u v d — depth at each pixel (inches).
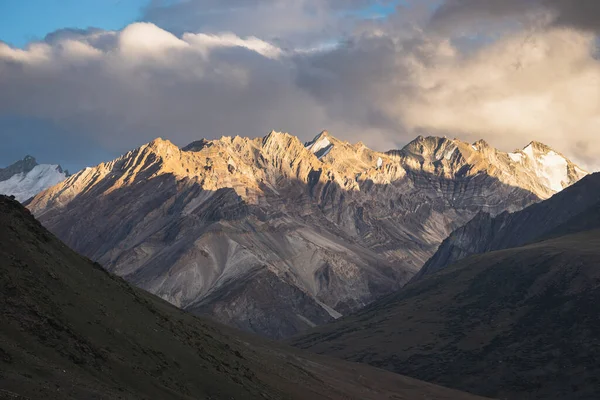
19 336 2787.9
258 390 4394.7
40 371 2581.2
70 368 2807.6
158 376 3430.1
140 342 3683.6
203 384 3833.7
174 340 4160.9
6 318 2854.3
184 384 3612.2
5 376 2384.4
